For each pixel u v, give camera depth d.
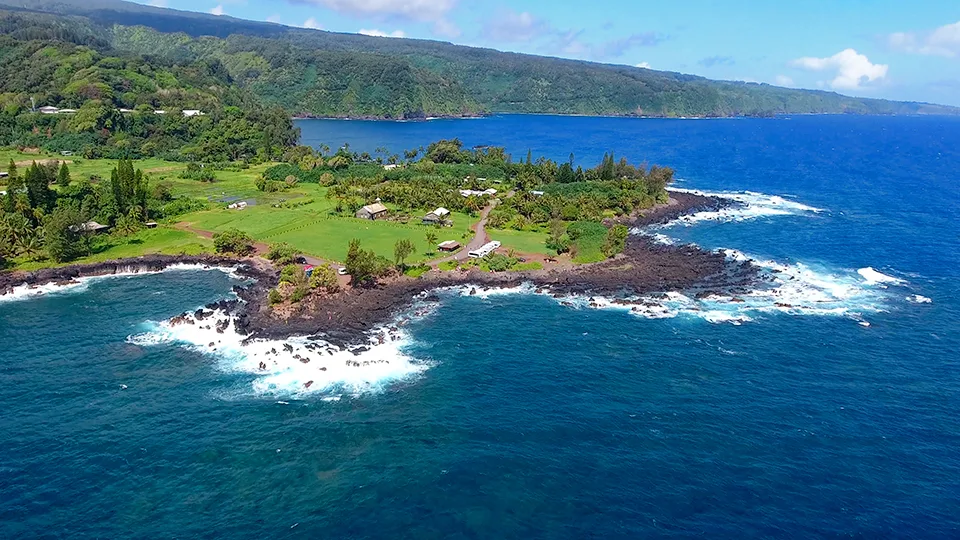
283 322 120.94
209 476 76.00
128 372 101.81
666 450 81.94
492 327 121.88
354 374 102.12
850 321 126.69
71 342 112.25
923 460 80.38
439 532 67.38
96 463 77.88
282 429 86.38
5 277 141.12
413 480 75.75
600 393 96.56
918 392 98.06
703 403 93.81
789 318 127.94
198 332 116.75
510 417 89.69
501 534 67.19
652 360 108.00
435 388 97.88
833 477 76.75
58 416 88.38
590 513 70.31
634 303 134.62
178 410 90.75
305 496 72.81
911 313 131.38
